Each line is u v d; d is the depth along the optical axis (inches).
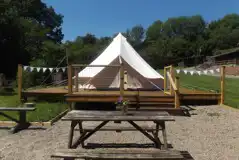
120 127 170.4
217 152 153.9
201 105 345.1
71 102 305.7
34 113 269.9
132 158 110.4
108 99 303.6
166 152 117.3
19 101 352.8
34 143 169.9
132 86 376.8
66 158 111.8
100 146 164.7
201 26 2864.2
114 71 374.9
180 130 211.5
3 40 1039.6
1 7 995.9
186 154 148.6
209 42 2500.0
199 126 227.1
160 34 3034.0
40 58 940.0
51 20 2033.7
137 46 3034.0
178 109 282.5
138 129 160.1
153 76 368.2
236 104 344.5
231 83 757.9
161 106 305.4
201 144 170.7
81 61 1348.4
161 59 2343.8
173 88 295.6
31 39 1158.3
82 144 161.0
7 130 209.5
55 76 656.4
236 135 195.8
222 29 2642.7
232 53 1951.3
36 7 1798.7
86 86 375.9
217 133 201.9
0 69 1045.2
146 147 163.6
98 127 156.8
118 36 445.1
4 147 161.2
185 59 2416.3
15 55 1066.1
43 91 372.5
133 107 301.4
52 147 160.7
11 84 640.4
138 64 386.9
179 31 2920.8
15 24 1071.0
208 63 1889.8
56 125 229.0
